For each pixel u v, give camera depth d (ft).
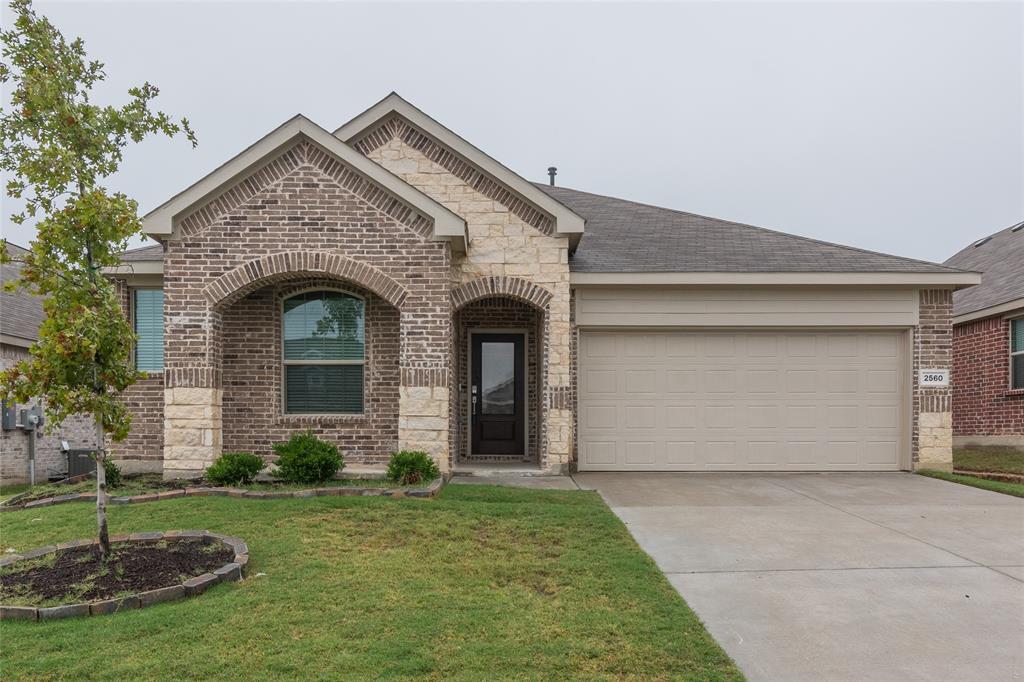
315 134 32.68
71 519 24.94
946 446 38.58
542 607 16.94
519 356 41.45
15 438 48.24
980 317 48.32
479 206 37.22
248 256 33.01
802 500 30.12
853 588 18.71
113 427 19.49
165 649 14.37
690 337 39.58
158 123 21.20
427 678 13.29
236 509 25.39
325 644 14.62
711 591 18.39
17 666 13.61
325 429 36.50
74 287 18.83
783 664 14.24
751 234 44.57
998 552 22.03
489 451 41.34
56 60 19.88
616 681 13.30
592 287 38.68
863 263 38.91
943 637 15.62
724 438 39.29
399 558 20.43
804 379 39.47
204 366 32.73
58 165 19.03
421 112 37.60
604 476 37.11
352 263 33.17
